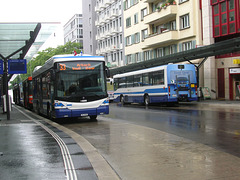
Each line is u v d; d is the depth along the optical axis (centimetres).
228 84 3075
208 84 3209
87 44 7538
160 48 4147
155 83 2569
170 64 2428
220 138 912
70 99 1450
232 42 2311
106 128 1211
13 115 2047
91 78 1491
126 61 5200
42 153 721
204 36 3247
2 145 834
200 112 1809
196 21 3384
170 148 766
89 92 1477
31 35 1781
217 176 523
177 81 2433
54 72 1453
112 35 5966
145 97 2750
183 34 3578
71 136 998
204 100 3105
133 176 541
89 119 1688
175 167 588
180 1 3653
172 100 2419
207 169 568
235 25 2919
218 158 654
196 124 1249
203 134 991
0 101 2812
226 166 588
